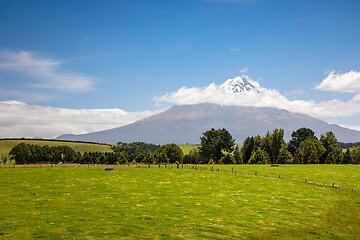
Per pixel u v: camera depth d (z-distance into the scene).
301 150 133.00
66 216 30.66
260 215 34.25
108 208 34.69
